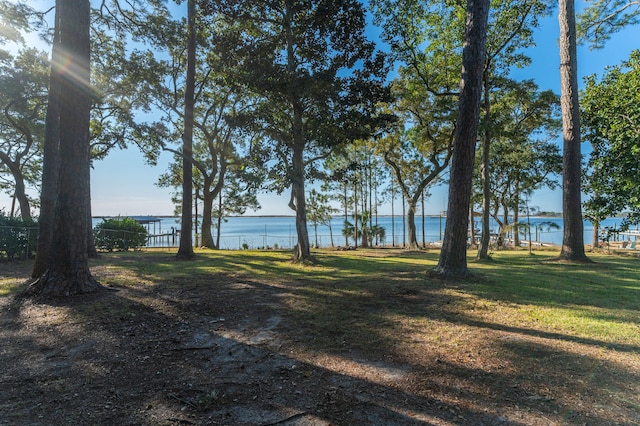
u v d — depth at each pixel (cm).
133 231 2091
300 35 1228
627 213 1417
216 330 477
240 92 1333
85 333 461
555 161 2233
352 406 282
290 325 494
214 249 2091
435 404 282
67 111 664
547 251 2045
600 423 252
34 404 288
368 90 1152
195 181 2530
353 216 2862
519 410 271
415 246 2323
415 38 1546
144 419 265
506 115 1973
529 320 507
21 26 1050
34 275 827
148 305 598
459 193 840
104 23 1070
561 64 1312
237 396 300
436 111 1866
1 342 428
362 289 721
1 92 1535
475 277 830
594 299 640
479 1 821
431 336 440
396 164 2484
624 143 1314
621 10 1500
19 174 2019
